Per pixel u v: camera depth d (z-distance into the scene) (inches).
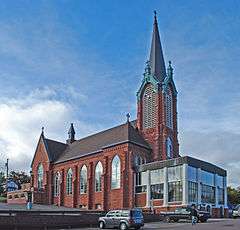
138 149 3235.7
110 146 3282.5
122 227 1688.0
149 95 3531.0
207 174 2994.6
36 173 4119.1
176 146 3548.2
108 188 3225.9
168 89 3587.6
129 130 3292.3
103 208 3208.7
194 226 1732.3
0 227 1556.3
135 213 1701.5
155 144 3363.7
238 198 4594.0
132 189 3061.0
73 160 3727.9
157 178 2925.7
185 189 2714.1
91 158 3516.2
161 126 3405.5
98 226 1888.5
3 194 4776.1
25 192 3794.3
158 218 2298.2
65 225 1781.5
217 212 3002.0
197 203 2792.8
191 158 2824.8
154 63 3617.1
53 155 4045.3
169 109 3565.5
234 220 2295.8
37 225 1675.7
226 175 3230.8
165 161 2898.6
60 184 3806.6
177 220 2231.8
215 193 3041.3
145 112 3521.2
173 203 2768.2
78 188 3602.4
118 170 3191.4
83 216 1862.7
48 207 3253.0
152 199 2920.8
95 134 3836.1
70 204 3656.5
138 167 3093.0
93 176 3454.7
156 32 3757.4
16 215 1612.9
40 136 4175.7
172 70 3683.6
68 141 4274.1
